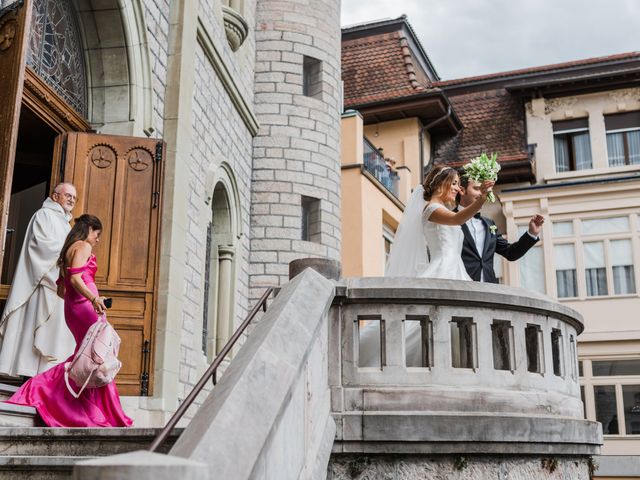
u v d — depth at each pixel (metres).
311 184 15.34
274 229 14.72
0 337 6.31
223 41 13.20
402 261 6.48
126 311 8.08
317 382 4.70
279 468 3.40
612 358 24.00
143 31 9.09
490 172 6.39
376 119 26.23
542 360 5.82
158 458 2.04
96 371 5.41
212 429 2.76
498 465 5.18
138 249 8.26
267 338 3.71
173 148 9.48
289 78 15.70
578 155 26.72
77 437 4.70
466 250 6.40
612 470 22.84
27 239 6.51
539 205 25.34
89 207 8.22
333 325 5.25
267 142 15.20
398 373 5.24
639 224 24.41
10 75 5.94
